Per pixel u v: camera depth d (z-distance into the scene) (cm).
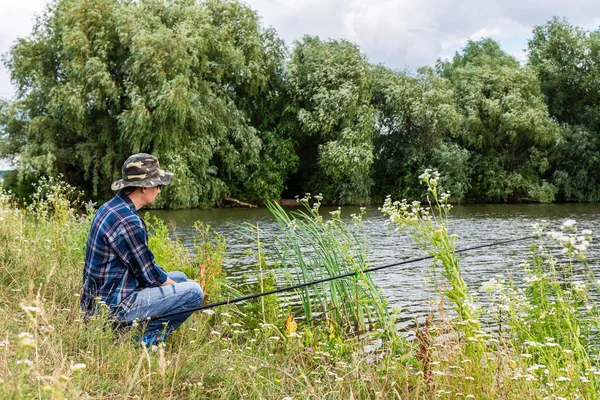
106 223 381
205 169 2503
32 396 223
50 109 2334
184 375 314
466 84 3094
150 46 2312
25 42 2472
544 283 443
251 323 491
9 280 482
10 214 686
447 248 376
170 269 602
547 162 3019
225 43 2680
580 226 1738
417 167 2983
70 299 441
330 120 2728
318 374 343
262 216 2102
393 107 2942
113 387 286
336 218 586
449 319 373
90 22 2381
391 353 397
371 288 498
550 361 323
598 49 3325
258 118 2962
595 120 3269
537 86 3114
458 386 300
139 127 2283
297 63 2909
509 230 1623
